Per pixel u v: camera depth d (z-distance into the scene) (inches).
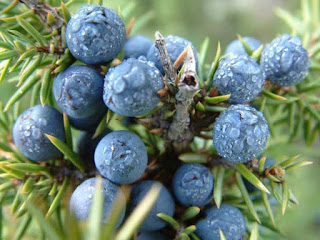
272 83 2.5
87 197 2.0
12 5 2.4
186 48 2.0
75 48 2.0
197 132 2.3
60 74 2.1
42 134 2.2
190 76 1.8
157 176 2.3
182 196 2.2
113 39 2.0
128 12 2.8
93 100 2.1
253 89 2.1
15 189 2.4
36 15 2.3
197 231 2.2
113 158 2.0
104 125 2.2
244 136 2.0
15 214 2.5
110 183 2.0
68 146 2.3
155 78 1.9
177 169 2.3
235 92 2.1
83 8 2.1
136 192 2.1
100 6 2.1
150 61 2.1
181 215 2.2
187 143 2.3
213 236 2.1
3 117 2.6
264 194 2.2
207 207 2.3
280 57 2.4
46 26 2.3
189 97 1.9
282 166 2.3
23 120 2.2
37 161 2.3
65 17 2.2
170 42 2.2
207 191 2.2
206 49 2.7
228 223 2.2
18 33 2.1
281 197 2.2
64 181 2.3
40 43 2.2
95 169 2.3
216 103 2.2
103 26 2.0
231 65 2.1
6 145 2.5
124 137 2.0
